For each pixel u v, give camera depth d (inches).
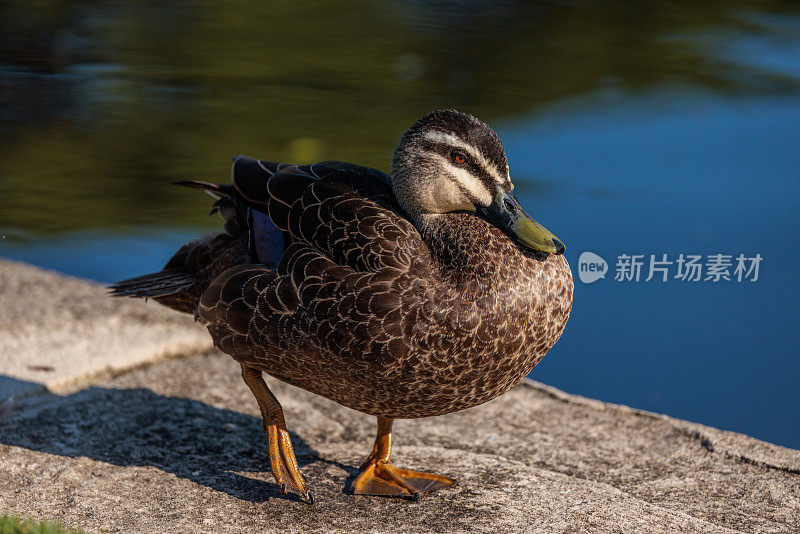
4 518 129.8
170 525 145.3
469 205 156.7
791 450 182.9
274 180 161.5
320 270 147.4
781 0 591.5
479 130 157.5
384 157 339.9
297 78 428.1
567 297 156.5
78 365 205.2
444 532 146.6
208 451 176.4
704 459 180.2
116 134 357.4
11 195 314.0
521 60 467.5
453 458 178.9
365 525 149.0
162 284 172.9
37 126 362.0
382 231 149.6
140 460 169.9
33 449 169.0
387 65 452.1
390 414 159.3
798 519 157.1
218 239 173.2
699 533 150.0
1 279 257.8
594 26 533.0
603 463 178.4
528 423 196.5
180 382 207.8
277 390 208.8
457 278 146.8
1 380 194.1
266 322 149.6
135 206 314.5
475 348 146.3
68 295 249.4
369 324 143.5
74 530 135.4
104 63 429.4
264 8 542.0
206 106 390.6
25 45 448.5
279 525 148.1
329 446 183.2
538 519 152.4
